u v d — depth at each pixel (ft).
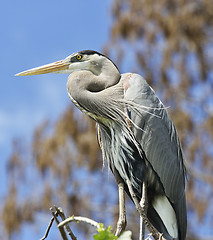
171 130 21.79
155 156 20.95
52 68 22.24
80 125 45.03
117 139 20.94
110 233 12.18
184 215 22.03
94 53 21.88
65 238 14.56
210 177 45.44
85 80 21.02
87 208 45.68
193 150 45.21
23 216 45.55
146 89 21.22
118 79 21.43
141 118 20.71
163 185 21.22
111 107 20.71
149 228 17.71
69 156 45.14
